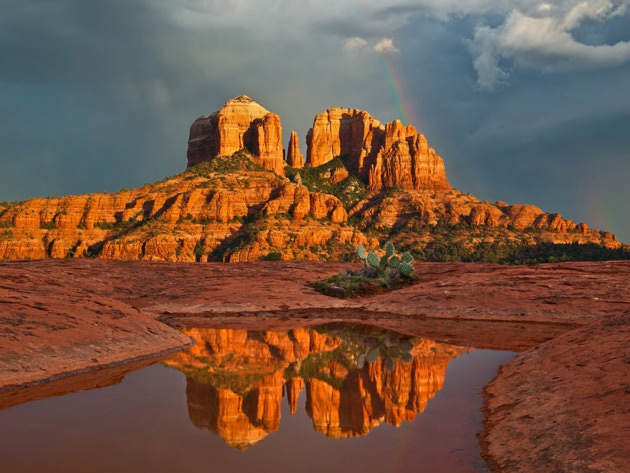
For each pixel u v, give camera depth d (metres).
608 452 7.71
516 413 11.23
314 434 10.49
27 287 22.53
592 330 16.16
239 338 23.78
